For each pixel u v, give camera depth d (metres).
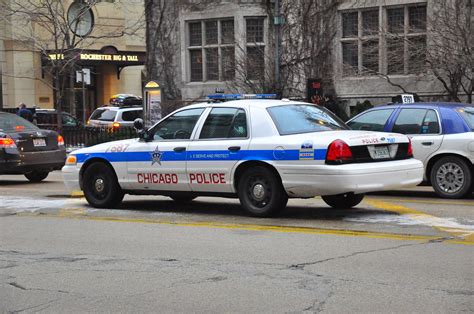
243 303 5.86
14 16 36.06
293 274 6.75
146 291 6.32
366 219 9.73
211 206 11.66
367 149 9.45
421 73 20.98
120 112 28.97
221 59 24.48
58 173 19.94
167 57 25.97
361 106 21.56
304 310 5.61
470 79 19.34
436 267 6.86
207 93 24.72
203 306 5.81
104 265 7.39
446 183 12.05
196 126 10.50
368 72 22.30
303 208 11.01
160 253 7.90
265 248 7.98
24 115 26.08
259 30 24.06
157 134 10.95
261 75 23.28
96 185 11.55
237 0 23.94
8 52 38.75
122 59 40.47
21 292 6.41
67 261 7.63
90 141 25.33
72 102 33.53
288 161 9.46
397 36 21.16
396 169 9.57
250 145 9.83
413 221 9.46
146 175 10.90
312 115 10.22
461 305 5.65
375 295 5.96
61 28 29.31
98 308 5.86
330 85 23.02
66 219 10.50
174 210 11.23
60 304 6.00
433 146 12.03
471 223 9.23
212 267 7.15
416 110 12.52
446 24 19.39
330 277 6.59
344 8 22.61
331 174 9.11
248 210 9.97
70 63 29.50
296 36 23.38
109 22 40.91
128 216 10.65
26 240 8.90
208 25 24.95
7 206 12.02
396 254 7.45
